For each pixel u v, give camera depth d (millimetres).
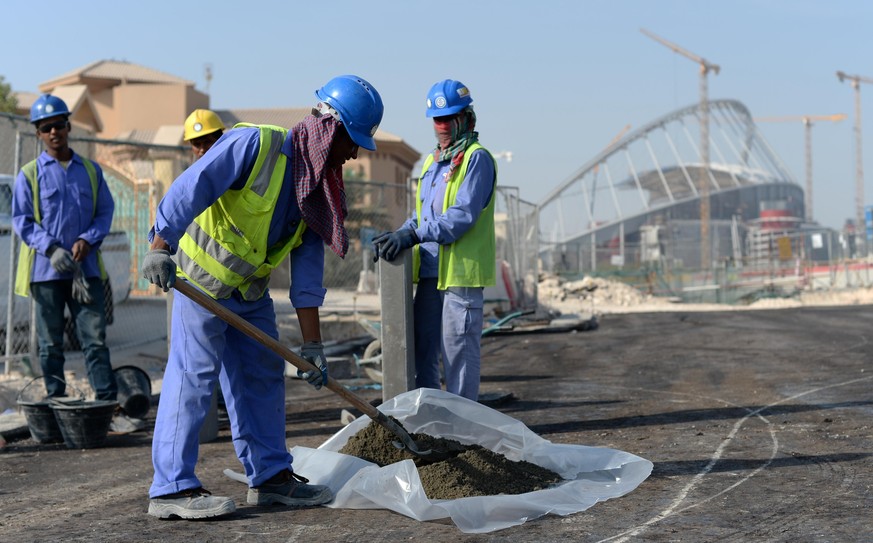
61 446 5332
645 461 3840
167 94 55312
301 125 3363
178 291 3248
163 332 11656
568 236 172500
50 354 5785
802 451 4336
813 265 41000
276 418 3604
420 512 3252
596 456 3914
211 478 4219
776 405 5863
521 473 3732
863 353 9188
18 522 3453
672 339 11625
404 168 59156
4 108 37906
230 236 3326
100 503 3764
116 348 10344
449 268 5141
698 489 3609
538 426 5406
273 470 3545
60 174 5855
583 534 2982
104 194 6012
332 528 3174
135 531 3213
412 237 4949
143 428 5906
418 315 5547
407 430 4035
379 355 7789
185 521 3340
